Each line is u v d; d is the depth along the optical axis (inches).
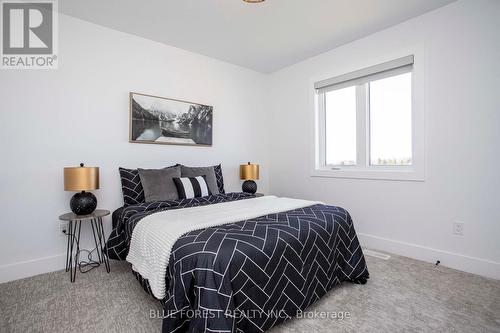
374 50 109.9
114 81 104.3
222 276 47.6
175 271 50.4
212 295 46.4
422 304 67.4
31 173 87.2
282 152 152.9
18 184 85.0
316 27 104.7
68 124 94.0
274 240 57.8
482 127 83.8
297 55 132.7
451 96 89.8
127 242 79.7
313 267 65.7
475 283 78.4
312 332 56.9
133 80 109.2
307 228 66.9
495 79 81.4
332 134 132.3
